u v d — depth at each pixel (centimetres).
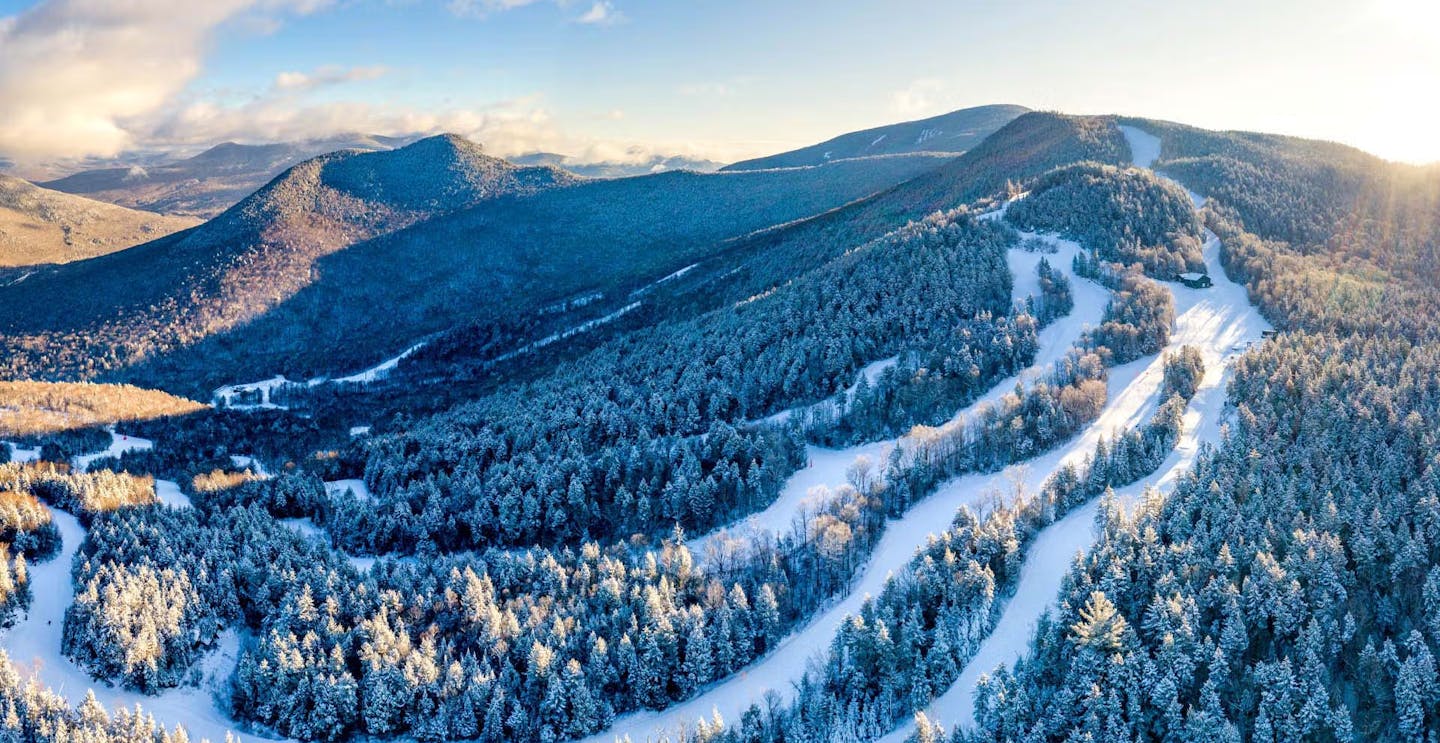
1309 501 13662
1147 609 11719
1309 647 10688
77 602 14138
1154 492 14838
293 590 14562
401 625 13738
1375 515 12588
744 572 15262
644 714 13325
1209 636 11069
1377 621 11631
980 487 17462
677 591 14512
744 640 13962
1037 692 11312
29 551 15538
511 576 15025
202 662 14150
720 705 13350
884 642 12481
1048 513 15938
